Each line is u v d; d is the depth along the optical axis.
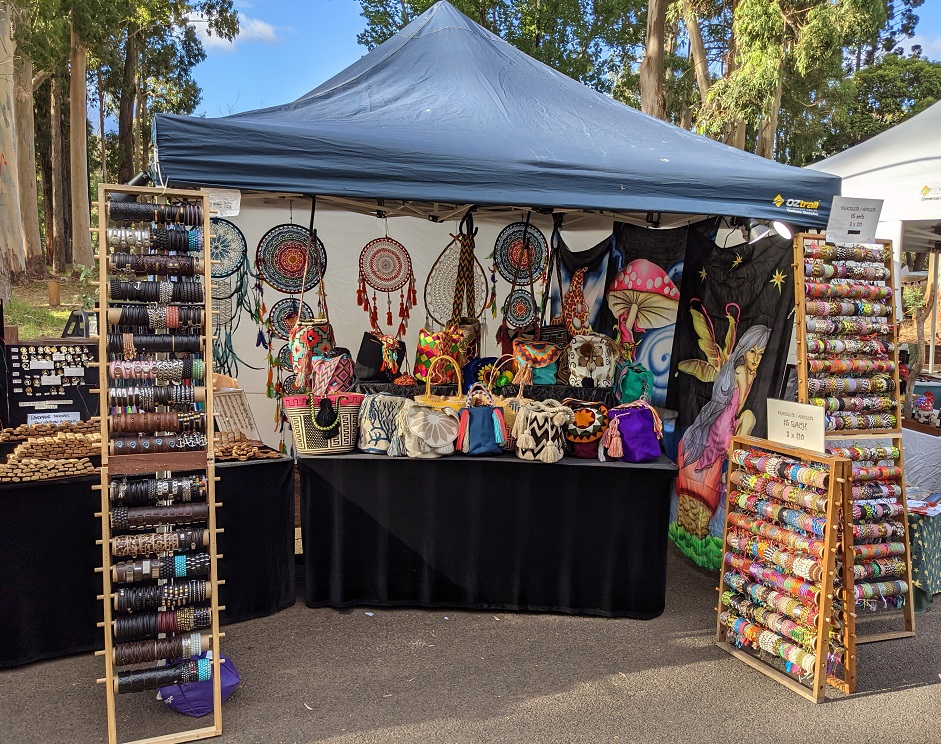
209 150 2.58
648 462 3.56
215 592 2.53
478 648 3.21
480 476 3.53
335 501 3.52
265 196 4.21
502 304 5.54
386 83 3.71
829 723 2.66
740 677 3.00
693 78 18.78
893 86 23.22
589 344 4.17
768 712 2.73
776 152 21.11
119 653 2.41
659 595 3.55
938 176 5.40
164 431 2.51
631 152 3.17
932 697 2.86
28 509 2.92
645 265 4.64
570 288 5.03
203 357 2.65
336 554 3.53
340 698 2.76
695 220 4.50
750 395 3.75
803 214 3.22
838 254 3.35
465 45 4.04
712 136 14.14
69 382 3.99
